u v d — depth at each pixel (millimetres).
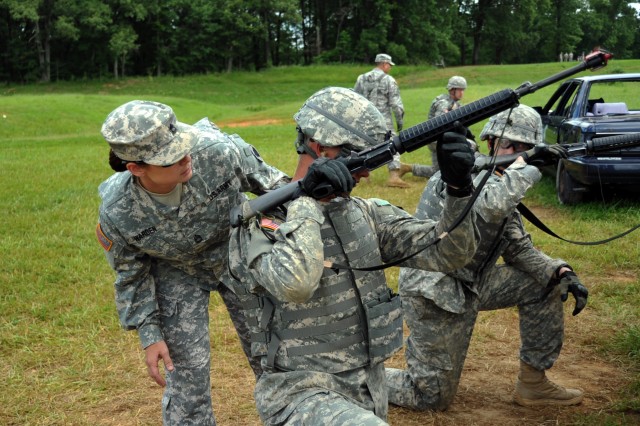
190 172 2871
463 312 3654
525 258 3773
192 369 3271
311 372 2436
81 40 68438
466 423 3854
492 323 5344
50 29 66250
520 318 3973
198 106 38688
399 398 3971
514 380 4434
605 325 5191
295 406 2361
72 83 66188
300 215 2311
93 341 5035
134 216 3016
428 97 30719
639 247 6934
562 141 8945
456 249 2447
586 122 8250
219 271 3299
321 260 2291
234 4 71500
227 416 4070
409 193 10125
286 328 2482
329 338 2471
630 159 7910
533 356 3984
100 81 66750
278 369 2500
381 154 2346
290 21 74125
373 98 11742
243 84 63594
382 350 2508
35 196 10070
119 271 3123
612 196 8914
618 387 4262
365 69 67500
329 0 77688
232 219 2453
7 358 4797
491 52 87375
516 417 3932
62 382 4445
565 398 4039
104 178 11828
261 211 2428
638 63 42969
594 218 8195
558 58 85500
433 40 75250
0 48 68625
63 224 8281
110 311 5562
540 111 10922
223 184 3086
